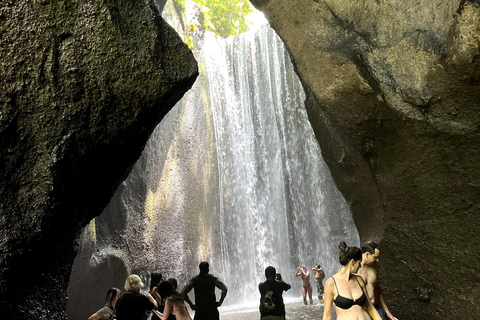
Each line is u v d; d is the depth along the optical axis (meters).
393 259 6.79
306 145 20.62
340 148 7.93
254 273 20.50
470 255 6.03
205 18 20.92
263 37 22.06
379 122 6.61
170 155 17.61
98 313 4.61
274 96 21.48
